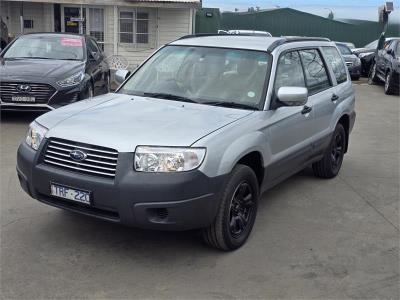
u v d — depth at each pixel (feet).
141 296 12.17
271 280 13.15
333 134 21.24
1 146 25.20
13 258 13.73
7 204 17.51
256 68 16.71
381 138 32.35
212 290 12.57
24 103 29.07
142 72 18.34
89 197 12.91
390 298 12.49
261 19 96.12
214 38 18.83
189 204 12.72
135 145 12.73
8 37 60.85
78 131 13.46
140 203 12.53
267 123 15.47
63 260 13.74
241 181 14.24
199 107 15.46
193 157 12.75
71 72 30.45
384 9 72.49
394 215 18.28
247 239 15.39
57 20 65.77
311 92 19.33
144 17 65.36
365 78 72.49
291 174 18.28
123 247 14.62
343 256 14.69
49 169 13.53
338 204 19.16
